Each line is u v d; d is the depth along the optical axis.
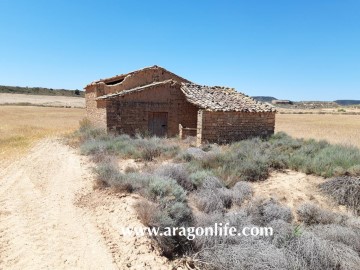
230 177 10.04
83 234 5.86
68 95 149.75
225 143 17.38
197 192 8.80
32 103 92.00
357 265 5.30
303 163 11.77
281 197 9.18
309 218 7.73
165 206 6.64
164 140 16.67
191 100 18.22
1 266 4.84
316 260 5.33
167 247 5.47
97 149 13.72
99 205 7.20
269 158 12.25
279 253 5.18
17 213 6.99
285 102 181.00
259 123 18.31
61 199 7.87
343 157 11.62
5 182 9.67
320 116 72.19
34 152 14.91
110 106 18.36
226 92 21.62
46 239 5.69
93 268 4.77
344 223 7.40
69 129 27.66
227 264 5.05
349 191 9.05
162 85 19.75
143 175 8.66
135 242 5.44
